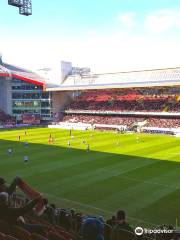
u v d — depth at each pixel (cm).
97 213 3155
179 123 9725
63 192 3809
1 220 767
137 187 3925
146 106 10950
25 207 771
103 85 11144
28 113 12594
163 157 5644
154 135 8950
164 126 9681
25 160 5378
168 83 9869
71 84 12131
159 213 3108
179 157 5616
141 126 10050
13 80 12625
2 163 5353
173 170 4697
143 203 3381
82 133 9494
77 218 1861
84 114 12219
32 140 8025
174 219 2953
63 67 12594
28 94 12581
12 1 3431
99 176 4450
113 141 7725
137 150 6397
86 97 12862
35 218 1403
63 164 5209
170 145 7012
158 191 3753
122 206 3322
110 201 3472
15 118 12419
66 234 1109
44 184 4128
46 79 12506
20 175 4572
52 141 7694
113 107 11569
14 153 6234
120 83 10894
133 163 5200
